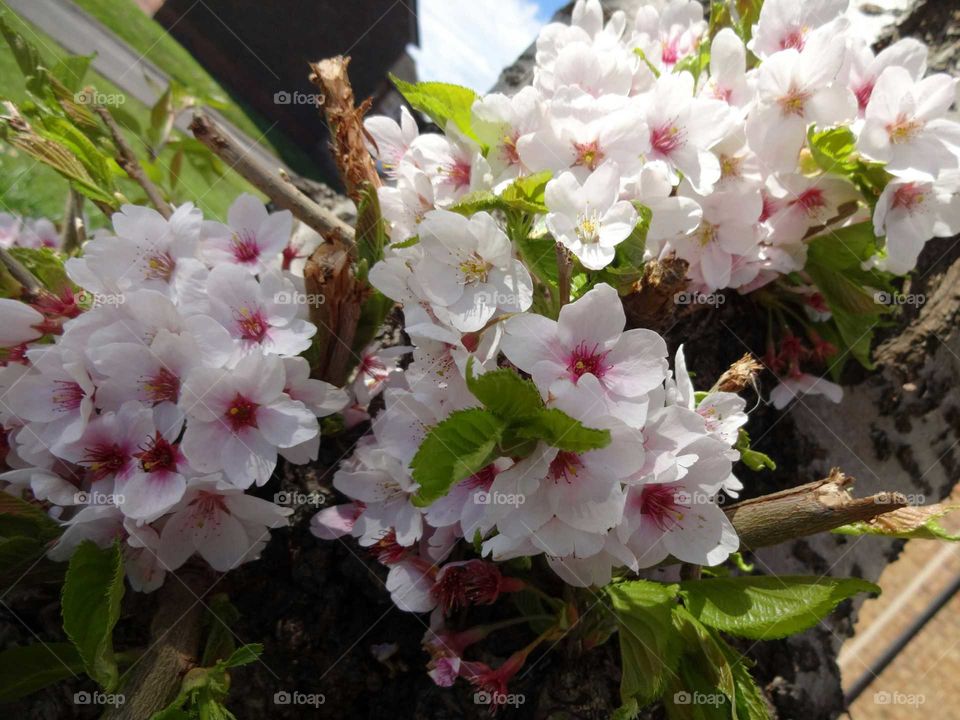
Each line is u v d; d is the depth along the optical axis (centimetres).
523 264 21
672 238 23
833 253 27
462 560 23
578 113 21
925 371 32
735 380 22
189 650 21
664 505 20
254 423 21
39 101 28
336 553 25
